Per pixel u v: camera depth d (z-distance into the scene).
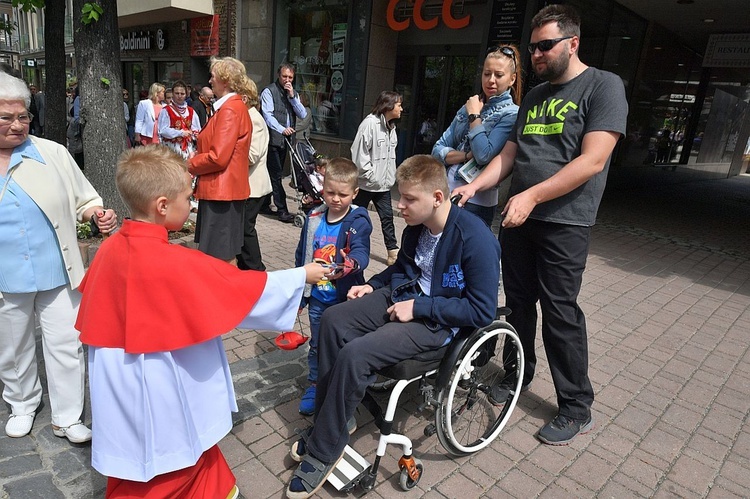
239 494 2.21
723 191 14.92
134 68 15.91
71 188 2.35
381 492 2.27
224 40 11.90
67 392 2.41
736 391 3.36
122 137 5.45
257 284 1.69
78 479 2.24
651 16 10.44
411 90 10.10
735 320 4.62
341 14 9.83
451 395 2.26
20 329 2.30
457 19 8.56
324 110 10.60
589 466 2.55
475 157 3.14
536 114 2.56
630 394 3.24
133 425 1.56
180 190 1.64
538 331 4.07
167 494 1.66
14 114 2.01
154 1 11.52
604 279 5.55
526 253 2.76
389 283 2.65
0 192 2.08
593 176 2.42
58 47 6.20
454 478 2.40
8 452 2.37
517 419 2.91
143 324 1.52
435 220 2.31
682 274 6.01
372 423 2.78
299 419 2.76
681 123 14.64
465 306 2.23
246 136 3.81
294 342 2.33
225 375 1.77
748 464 2.64
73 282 2.30
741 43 11.41
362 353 2.06
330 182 2.58
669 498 2.37
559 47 2.32
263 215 7.25
